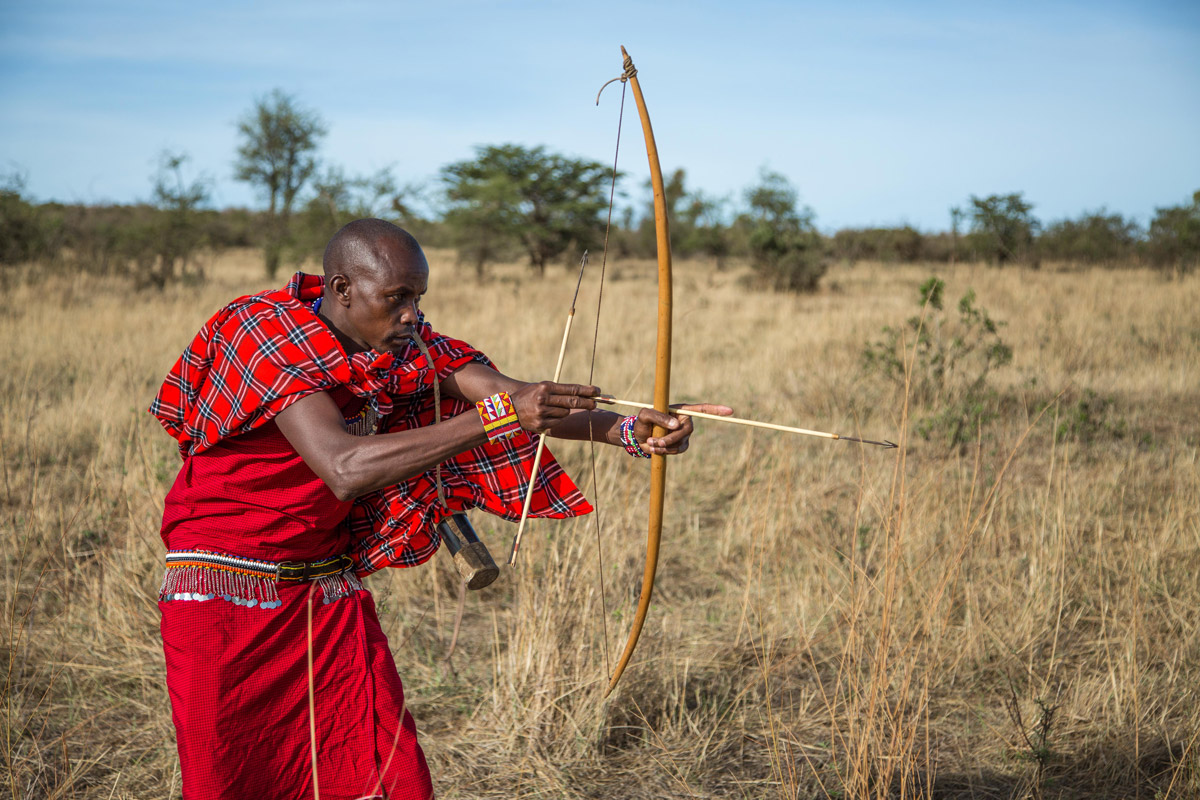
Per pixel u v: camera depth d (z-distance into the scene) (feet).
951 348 27.73
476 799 9.71
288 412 6.17
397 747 6.83
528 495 7.12
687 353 35.50
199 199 63.98
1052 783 9.95
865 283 75.97
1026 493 18.58
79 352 31.37
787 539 16.15
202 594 6.55
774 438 23.67
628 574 14.76
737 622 13.69
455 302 57.26
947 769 10.18
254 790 6.67
